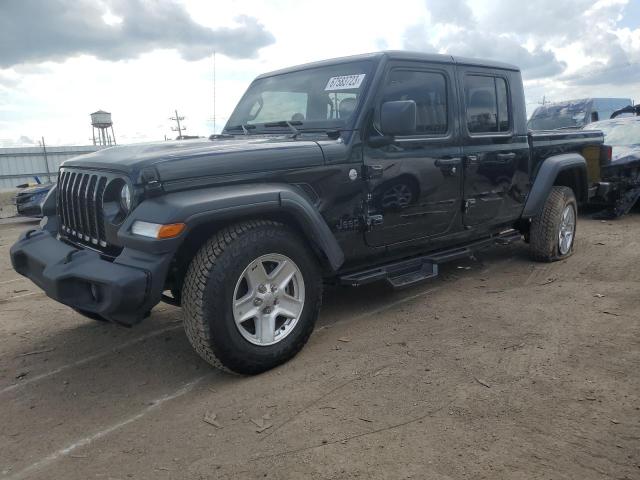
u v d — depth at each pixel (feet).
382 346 12.25
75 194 12.12
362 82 13.20
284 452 8.38
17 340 13.94
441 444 8.36
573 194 19.42
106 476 8.10
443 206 14.82
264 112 15.24
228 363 10.59
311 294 11.77
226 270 10.27
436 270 14.61
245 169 10.96
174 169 10.15
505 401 9.54
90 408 10.28
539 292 15.76
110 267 10.01
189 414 9.76
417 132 14.06
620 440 8.27
